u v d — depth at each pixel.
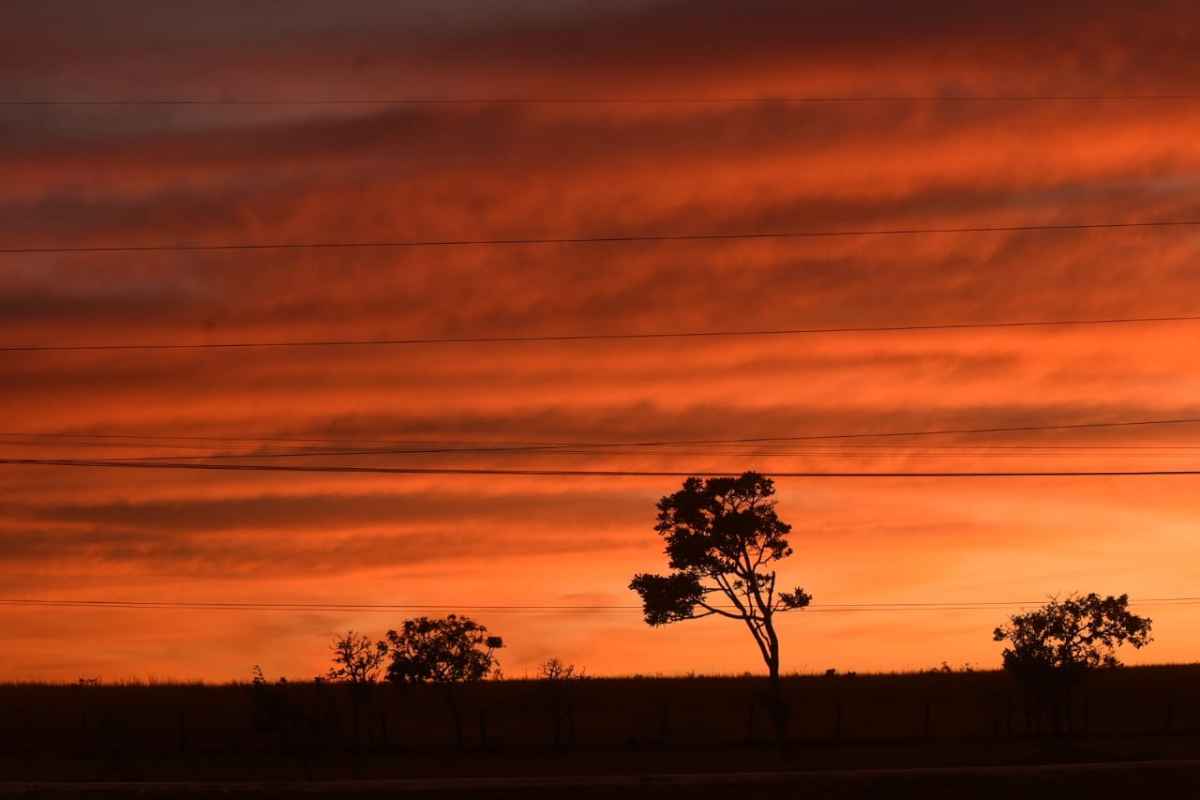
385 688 109.12
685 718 97.94
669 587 80.25
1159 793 52.66
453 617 84.88
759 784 53.34
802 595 80.69
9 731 86.44
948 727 91.62
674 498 81.31
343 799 50.34
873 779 54.19
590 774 64.81
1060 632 83.94
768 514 80.88
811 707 103.38
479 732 91.25
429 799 50.88
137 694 107.88
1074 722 92.25
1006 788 53.06
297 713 74.62
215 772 66.75
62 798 49.91
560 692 100.06
